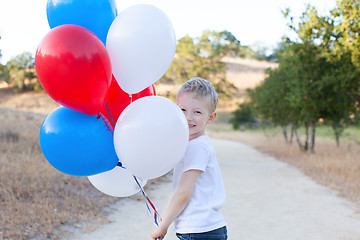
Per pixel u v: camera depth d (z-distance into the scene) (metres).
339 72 11.36
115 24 2.22
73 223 4.86
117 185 2.62
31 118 19.34
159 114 2.08
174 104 2.19
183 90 2.38
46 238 4.26
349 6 9.00
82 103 2.07
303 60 12.23
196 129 2.35
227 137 28.52
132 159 2.09
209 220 2.21
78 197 5.93
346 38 9.28
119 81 2.29
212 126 39.16
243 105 38.75
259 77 66.06
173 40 2.30
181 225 2.22
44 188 6.06
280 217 5.73
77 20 2.21
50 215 4.88
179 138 2.10
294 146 17.95
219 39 29.05
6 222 4.50
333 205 6.45
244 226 5.27
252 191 7.70
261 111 19.12
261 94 18.73
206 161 2.26
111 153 2.27
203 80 2.42
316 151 14.84
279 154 15.34
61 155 2.17
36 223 4.60
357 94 11.73
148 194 7.01
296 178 9.27
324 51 11.46
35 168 7.12
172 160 2.13
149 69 2.23
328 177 8.95
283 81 16.70
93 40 2.04
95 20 2.24
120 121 2.13
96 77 2.00
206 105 2.35
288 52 13.88
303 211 6.06
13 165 7.24
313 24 11.22
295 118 15.39
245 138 26.50
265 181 8.88
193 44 28.55
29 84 50.84
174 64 28.30
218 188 2.34
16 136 11.29
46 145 2.21
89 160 2.19
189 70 28.59
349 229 5.12
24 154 8.29
